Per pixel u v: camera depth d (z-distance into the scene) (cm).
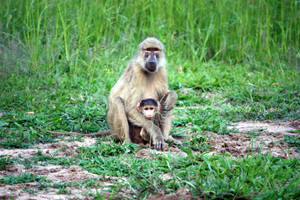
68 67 1570
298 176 624
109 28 1777
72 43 1603
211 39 1978
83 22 1678
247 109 1223
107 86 1427
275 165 687
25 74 1462
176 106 1284
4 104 1184
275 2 2094
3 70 1482
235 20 1955
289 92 1353
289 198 556
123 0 1858
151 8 1873
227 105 1271
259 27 1975
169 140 922
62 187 621
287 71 1711
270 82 1555
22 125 1012
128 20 1819
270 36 2019
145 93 942
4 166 698
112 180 657
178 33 1942
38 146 857
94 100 1270
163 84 962
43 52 1605
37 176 659
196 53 1805
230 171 662
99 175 684
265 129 1015
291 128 1038
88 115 1091
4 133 918
